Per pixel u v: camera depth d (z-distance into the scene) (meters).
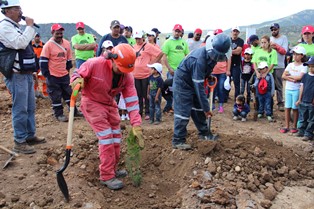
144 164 5.45
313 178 5.41
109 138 4.54
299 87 7.18
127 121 7.81
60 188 4.12
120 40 7.70
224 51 5.01
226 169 5.14
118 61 4.12
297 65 7.32
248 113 9.04
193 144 5.80
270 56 8.35
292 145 6.55
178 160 5.31
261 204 4.52
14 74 5.23
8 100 9.73
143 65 7.89
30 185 4.47
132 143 4.76
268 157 5.57
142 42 8.02
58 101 7.66
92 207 4.11
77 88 4.09
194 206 4.30
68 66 7.98
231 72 9.48
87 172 4.97
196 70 5.22
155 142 6.11
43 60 7.42
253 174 5.09
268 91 8.24
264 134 7.25
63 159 5.36
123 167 5.36
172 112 8.80
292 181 5.25
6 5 4.98
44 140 6.14
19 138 5.44
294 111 7.26
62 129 7.01
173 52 8.77
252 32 11.16
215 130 7.30
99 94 4.41
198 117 5.90
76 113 8.08
